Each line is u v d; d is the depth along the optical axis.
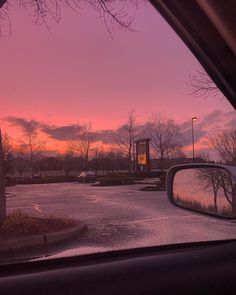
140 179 15.84
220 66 2.59
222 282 2.41
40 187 16.16
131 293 2.22
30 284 2.11
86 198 15.53
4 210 6.33
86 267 2.29
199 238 5.84
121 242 6.03
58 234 5.92
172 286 2.30
